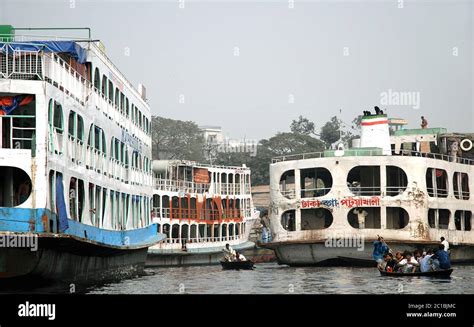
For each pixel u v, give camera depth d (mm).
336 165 50438
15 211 26297
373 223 51594
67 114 29453
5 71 27609
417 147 57469
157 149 86688
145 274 45500
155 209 58219
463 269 47906
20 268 26172
